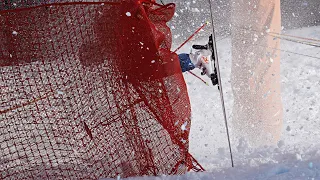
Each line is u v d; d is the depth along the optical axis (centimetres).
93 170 1394
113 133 1395
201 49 1652
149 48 1368
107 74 1381
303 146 1476
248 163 1341
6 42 1431
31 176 1399
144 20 1366
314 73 2586
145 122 1387
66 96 1417
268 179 1147
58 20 1385
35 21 1401
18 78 1476
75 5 1370
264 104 1692
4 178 1404
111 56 1374
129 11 1359
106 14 1368
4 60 1449
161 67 1375
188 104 1409
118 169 1391
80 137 1418
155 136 1391
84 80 1395
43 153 1541
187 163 1403
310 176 1132
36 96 1472
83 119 1406
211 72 1639
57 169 1426
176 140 1393
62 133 1433
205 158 1495
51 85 1429
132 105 1384
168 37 1476
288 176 1144
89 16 1370
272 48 1695
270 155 1417
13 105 1505
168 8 1490
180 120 1396
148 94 1380
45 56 1416
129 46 1370
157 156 1393
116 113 1390
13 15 1405
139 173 1394
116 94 1387
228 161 1420
